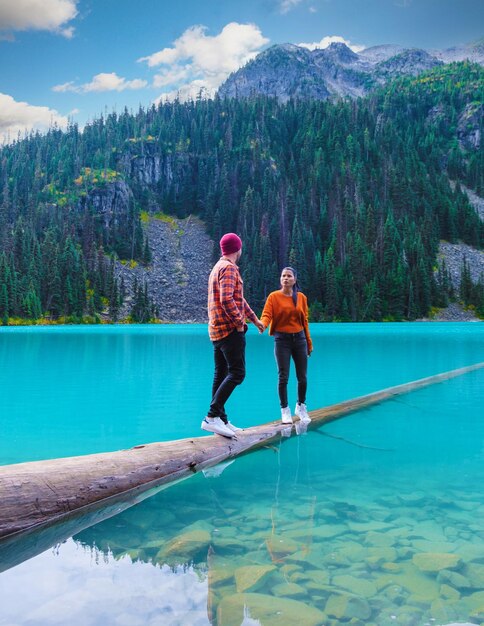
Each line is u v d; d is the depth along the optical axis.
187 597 1.58
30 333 36.75
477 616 1.46
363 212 118.31
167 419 5.20
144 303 94.38
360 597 1.58
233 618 1.45
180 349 17.44
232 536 2.14
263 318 4.61
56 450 3.85
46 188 141.38
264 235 111.94
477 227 127.94
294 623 1.41
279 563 1.85
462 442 4.04
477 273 113.31
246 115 169.38
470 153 186.88
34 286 85.56
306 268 100.06
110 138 163.25
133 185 147.25
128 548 2.05
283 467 3.37
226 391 3.79
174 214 149.50
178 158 157.00
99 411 5.66
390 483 2.94
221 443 3.76
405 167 146.62
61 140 171.38
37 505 2.41
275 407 6.11
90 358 13.40
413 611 1.49
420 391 6.84
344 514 2.40
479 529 2.18
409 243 107.06
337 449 3.86
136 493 2.88
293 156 156.62
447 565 1.81
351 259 97.75
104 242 120.25
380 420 4.97
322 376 9.43
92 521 2.43
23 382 8.34
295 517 2.38
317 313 91.12
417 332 34.44
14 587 1.69
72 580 1.74
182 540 2.09
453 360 12.76
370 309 91.75
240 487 2.93
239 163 148.62
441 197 133.88
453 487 2.84
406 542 2.04
